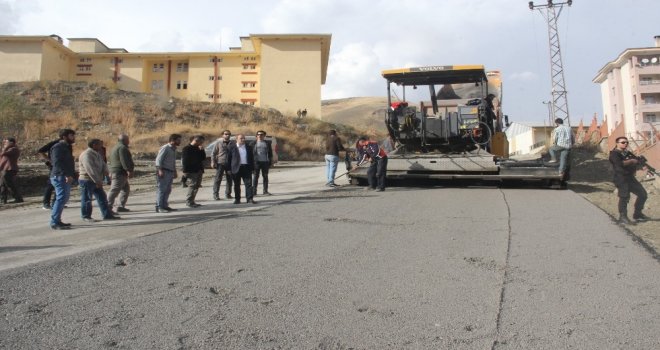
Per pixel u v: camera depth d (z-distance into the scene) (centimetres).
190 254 617
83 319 401
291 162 3700
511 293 472
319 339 369
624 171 872
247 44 6406
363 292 474
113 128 3888
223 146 1244
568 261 585
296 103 5869
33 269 546
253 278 516
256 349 351
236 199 1138
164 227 830
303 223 840
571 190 1338
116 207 1135
